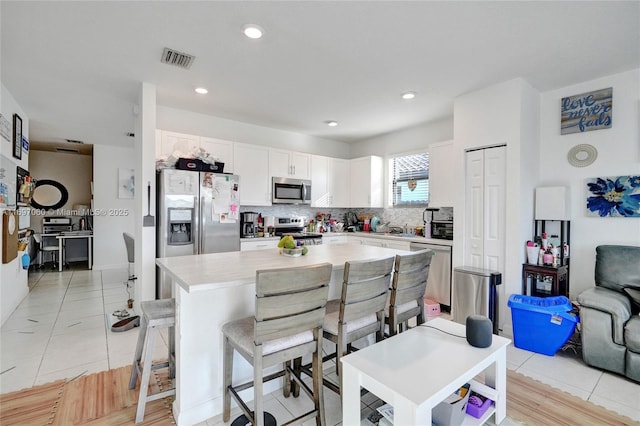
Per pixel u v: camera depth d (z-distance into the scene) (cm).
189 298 177
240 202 423
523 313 271
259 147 442
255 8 199
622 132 283
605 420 183
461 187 341
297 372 200
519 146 297
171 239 337
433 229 408
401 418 130
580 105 304
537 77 296
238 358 197
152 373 230
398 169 510
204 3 194
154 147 318
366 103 370
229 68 282
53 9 198
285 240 256
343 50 250
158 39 235
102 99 358
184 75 296
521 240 300
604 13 200
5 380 220
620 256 261
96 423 177
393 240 434
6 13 201
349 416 156
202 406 181
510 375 231
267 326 150
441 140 444
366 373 147
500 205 311
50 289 459
